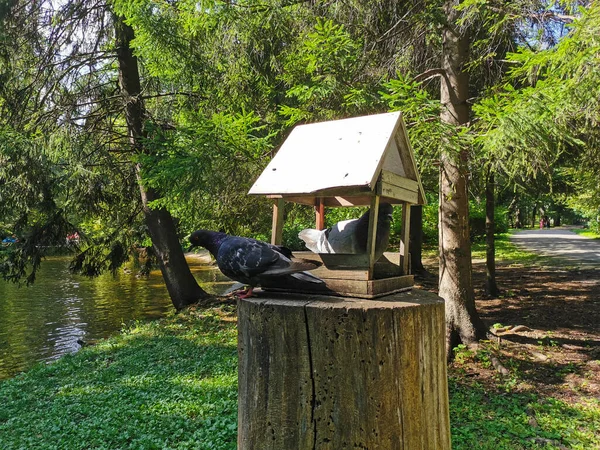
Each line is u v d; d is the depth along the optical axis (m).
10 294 14.73
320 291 2.08
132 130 9.80
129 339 8.13
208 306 10.14
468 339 6.29
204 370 6.03
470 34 6.07
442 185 6.34
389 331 1.73
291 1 5.74
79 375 6.35
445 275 6.44
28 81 9.41
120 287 15.92
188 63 7.02
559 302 9.02
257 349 1.86
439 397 1.92
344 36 5.15
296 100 7.69
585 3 4.51
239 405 1.98
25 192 8.77
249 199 8.38
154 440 4.03
